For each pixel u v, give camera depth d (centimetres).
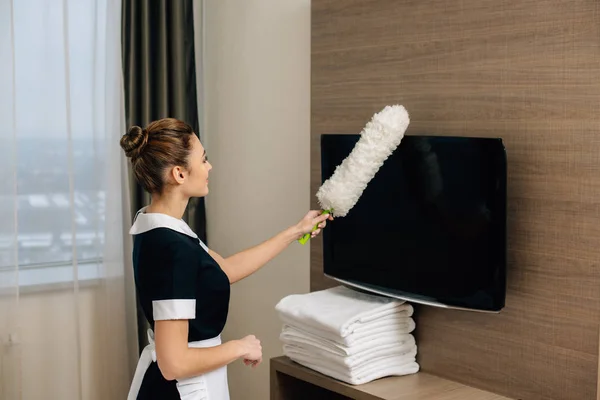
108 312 355
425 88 246
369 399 229
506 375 227
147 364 223
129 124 358
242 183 354
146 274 205
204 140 382
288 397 266
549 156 212
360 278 260
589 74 201
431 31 243
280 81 326
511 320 225
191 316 202
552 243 213
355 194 238
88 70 348
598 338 203
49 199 341
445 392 232
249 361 216
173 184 211
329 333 237
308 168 313
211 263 214
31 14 333
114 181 352
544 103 212
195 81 372
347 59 275
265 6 333
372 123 232
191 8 368
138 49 357
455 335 242
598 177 201
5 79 322
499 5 222
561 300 212
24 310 341
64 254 346
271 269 337
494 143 212
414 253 239
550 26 209
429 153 230
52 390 346
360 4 268
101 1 348
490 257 217
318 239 294
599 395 204
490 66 226
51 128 339
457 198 224
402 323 249
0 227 324
